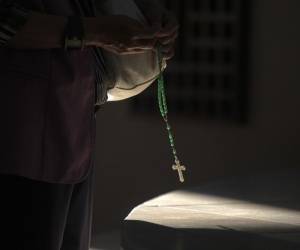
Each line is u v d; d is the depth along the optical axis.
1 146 2.10
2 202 2.12
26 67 2.13
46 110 2.14
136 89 2.66
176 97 9.76
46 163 2.13
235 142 9.51
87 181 2.36
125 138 9.28
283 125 9.43
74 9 2.33
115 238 7.36
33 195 2.12
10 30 2.08
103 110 9.17
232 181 4.29
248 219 3.11
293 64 9.40
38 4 2.19
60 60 2.18
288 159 9.42
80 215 2.35
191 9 9.74
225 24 9.68
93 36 2.18
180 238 2.71
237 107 9.59
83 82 2.23
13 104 2.12
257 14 9.48
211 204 3.48
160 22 2.51
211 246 2.59
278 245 2.62
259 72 9.51
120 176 9.23
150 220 3.05
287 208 3.39
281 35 9.41
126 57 2.53
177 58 9.78
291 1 9.37
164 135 9.39
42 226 2.12
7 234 2.12
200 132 9.48
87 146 2.25
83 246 2.40
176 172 9.36
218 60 9.73
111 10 2.48
